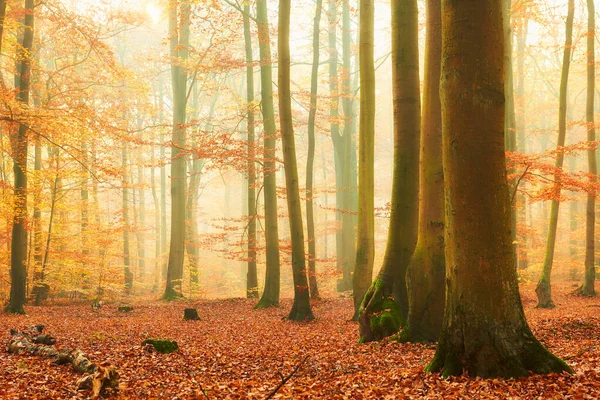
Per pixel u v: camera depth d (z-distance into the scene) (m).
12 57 18.62
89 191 29.81
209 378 8.02
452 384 6.26
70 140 16.66
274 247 20.25
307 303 15.88
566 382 6.06
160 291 36.88
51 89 21.58
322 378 7.63
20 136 16.98
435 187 9.90
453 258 6.70
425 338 9.74
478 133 6.43
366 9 14.12
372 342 10.50
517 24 20.44
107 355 9.32
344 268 28.92
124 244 33.00
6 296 21.91
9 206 17.91
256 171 20.31
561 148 15.15
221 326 14.76
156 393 6.99
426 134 9.96
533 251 31.17
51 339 10.16
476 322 6.54
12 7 19.00
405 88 11.39
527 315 15.16
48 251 22.97
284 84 15.95
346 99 29.61
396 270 11.19
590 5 20.25
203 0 19.66
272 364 9.02
